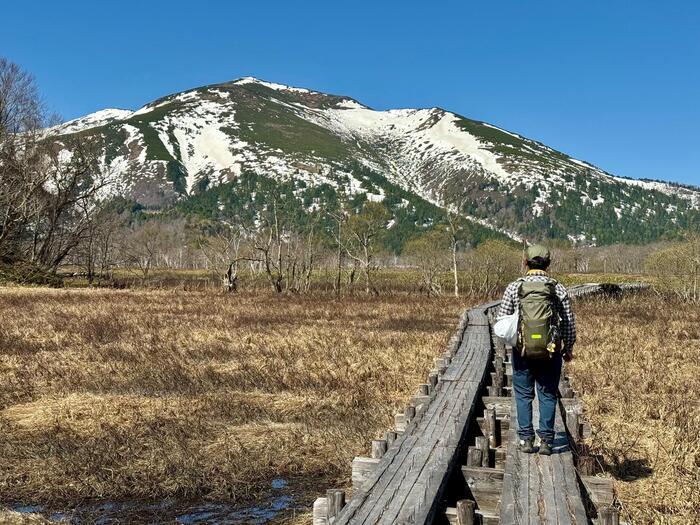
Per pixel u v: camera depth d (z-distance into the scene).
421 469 5.06
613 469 7.17
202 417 9.87
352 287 55.69
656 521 5.81
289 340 18.09
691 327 22.05
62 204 50.25
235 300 36.44
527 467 5.16
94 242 59.28
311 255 55.50
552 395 5.47
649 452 7.78
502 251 56.44
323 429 9.30
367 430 9.20
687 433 8.05
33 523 6.12
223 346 16.77
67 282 52.97
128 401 10.73
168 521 6.37
